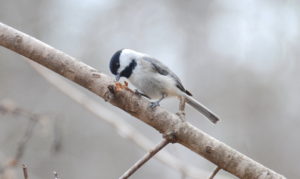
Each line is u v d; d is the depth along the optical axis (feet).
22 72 42.63
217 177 26.40
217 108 46.85
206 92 47.67
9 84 42.24
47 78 28.99
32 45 15.87
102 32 46.06
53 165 37.60
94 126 42.73
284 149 45.21
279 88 47.19
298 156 44.91
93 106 29.22
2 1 45.55
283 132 45.88
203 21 49.80
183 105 15.30
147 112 15.39
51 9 46.60
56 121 23.86
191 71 48.55
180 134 14.96
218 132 45.85
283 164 44.75
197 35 49.32
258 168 14.29
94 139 42.78
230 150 14.57
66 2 47.16
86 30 46.14
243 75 47.75
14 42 15.93
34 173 35.88
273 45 47.09
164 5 49.88
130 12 48.06
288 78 47.24
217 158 14.61
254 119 46.39
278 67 47.34
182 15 49.88
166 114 15.23
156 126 15.30
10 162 22.26
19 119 35.04
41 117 23.41
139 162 15.07
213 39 49.19
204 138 14.82
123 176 14.98
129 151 43.57
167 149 42.16
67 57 15.83
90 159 42.37
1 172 21.91
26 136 23.02
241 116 46.55
